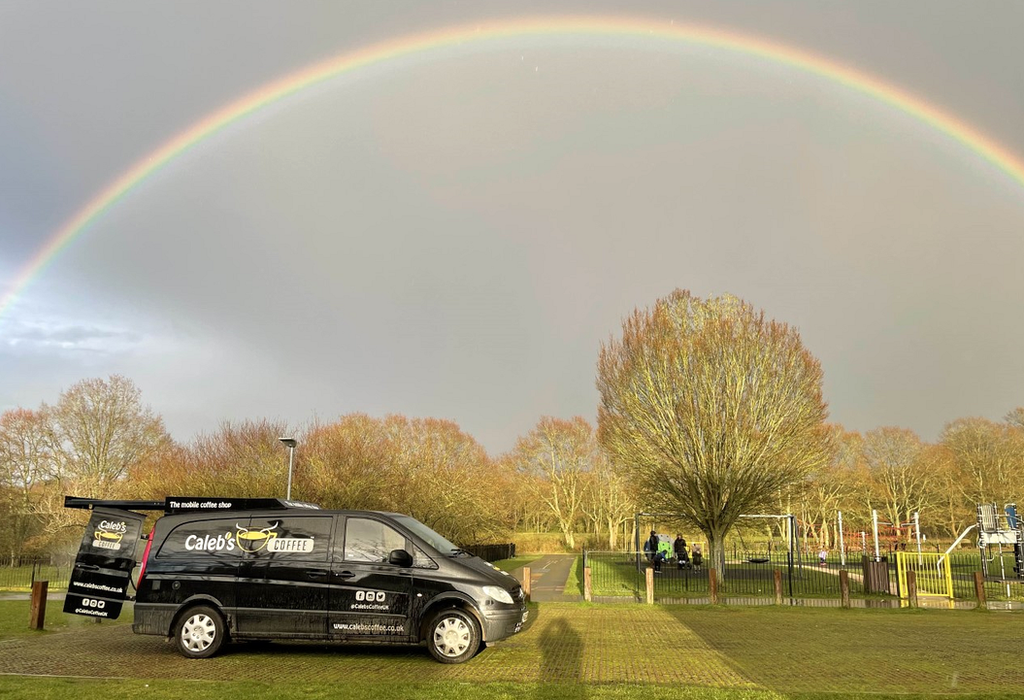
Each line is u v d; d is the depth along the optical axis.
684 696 8.48
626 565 42.19
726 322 31.38
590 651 12.09
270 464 34.53
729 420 30.20
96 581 12.45
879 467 71.06
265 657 11.34
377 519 11.55
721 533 30.23
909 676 10.13
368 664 10.77
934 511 69.56
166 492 33.06
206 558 11.55
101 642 12.95
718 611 19.39
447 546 11.89
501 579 11.41
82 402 56.38
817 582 29.03
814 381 30.75
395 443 54.38
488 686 8.94
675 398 30.98
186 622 11.30
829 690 9.07
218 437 36.12
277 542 11.50
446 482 40.19
